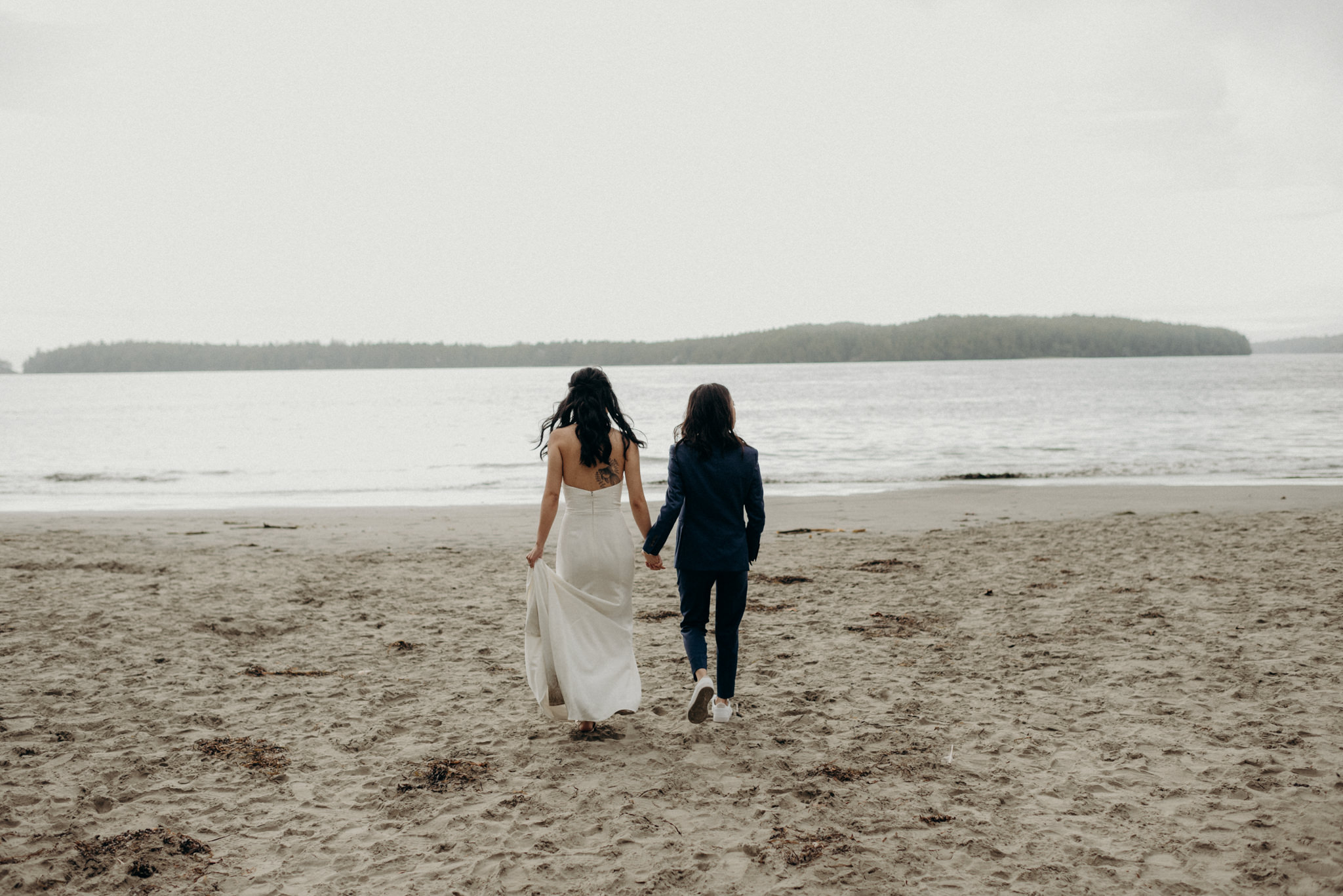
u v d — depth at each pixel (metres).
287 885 2.79
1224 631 5.80
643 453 27.05
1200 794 3.38
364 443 31.81
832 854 2.95
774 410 45.91
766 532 11.57
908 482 18.19
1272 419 34.84
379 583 8.19
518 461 25.48
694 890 2.73
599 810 3.34
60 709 4.55
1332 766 3.58
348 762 3.87
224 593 7.62
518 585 8.10
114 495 18.34
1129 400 51.31
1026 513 13.09
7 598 7.31
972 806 3.33
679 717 4.43
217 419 46.62
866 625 6.30
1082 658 5.30
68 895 2.72
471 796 3.49
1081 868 2.83
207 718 4.42
